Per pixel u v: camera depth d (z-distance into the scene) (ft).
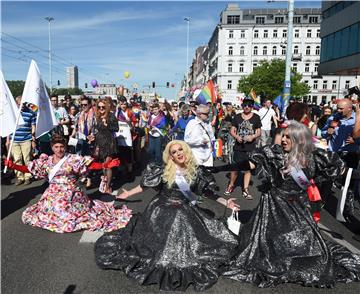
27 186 24.23
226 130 39.27
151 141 29.73
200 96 38.63
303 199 12.53
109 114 21.16
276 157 12.54
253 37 275.18
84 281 11.43
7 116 18.90
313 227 11.93
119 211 17.54
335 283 11.30
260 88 179.01
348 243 15.03
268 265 11.60
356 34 84.02
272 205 12.50
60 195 16.01
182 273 11.39
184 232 12.22
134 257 12.25
